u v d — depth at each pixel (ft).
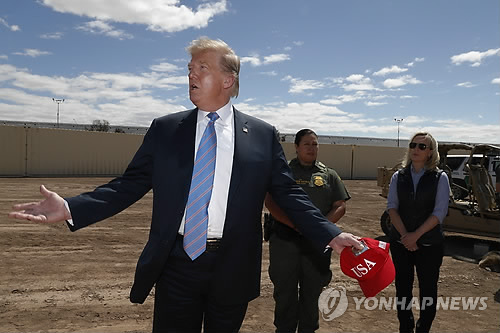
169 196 5.59
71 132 79.87
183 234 5.70
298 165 10.39
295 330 10.10
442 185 9.84
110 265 19.15
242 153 5.73
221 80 5.81
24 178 70.18
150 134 6.00
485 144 25.27
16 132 73.31
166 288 5.86
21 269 17.94
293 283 9.80
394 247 10.34
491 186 26.05
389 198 10.62
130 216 33.14
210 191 5.64
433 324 13.17
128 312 13.52
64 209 5.28
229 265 5.71
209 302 6.03
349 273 5.83
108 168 85.05
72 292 15.30
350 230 31.48
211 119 5.83
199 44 5.85
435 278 9.85
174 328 5.96
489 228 24.61
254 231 5.92
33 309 13.51
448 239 28.60
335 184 10.33
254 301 14.98
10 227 26.55
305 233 5.92
